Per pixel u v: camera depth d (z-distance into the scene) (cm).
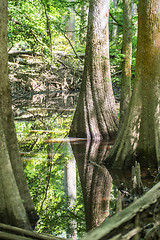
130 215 319
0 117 379
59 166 719
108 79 1067
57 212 475
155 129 662
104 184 583
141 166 667
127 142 682
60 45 2641
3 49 413
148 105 670
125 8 939
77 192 553
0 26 406
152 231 298
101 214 461
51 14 1961
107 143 977
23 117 1510
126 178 609
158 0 664
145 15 662
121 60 937
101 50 1050
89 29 1055
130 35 941
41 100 2212
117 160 691
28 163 750
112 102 1080
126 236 287
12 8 1703
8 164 370
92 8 1052
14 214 360
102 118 1058
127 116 693
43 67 2497
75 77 2803
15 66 2297
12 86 2256
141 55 675
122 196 479
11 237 289
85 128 1058
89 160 765
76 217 455
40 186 598
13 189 366
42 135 1100
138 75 680
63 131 1182
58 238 324
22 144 955
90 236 293
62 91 2712
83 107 1063
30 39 2011
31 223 427
